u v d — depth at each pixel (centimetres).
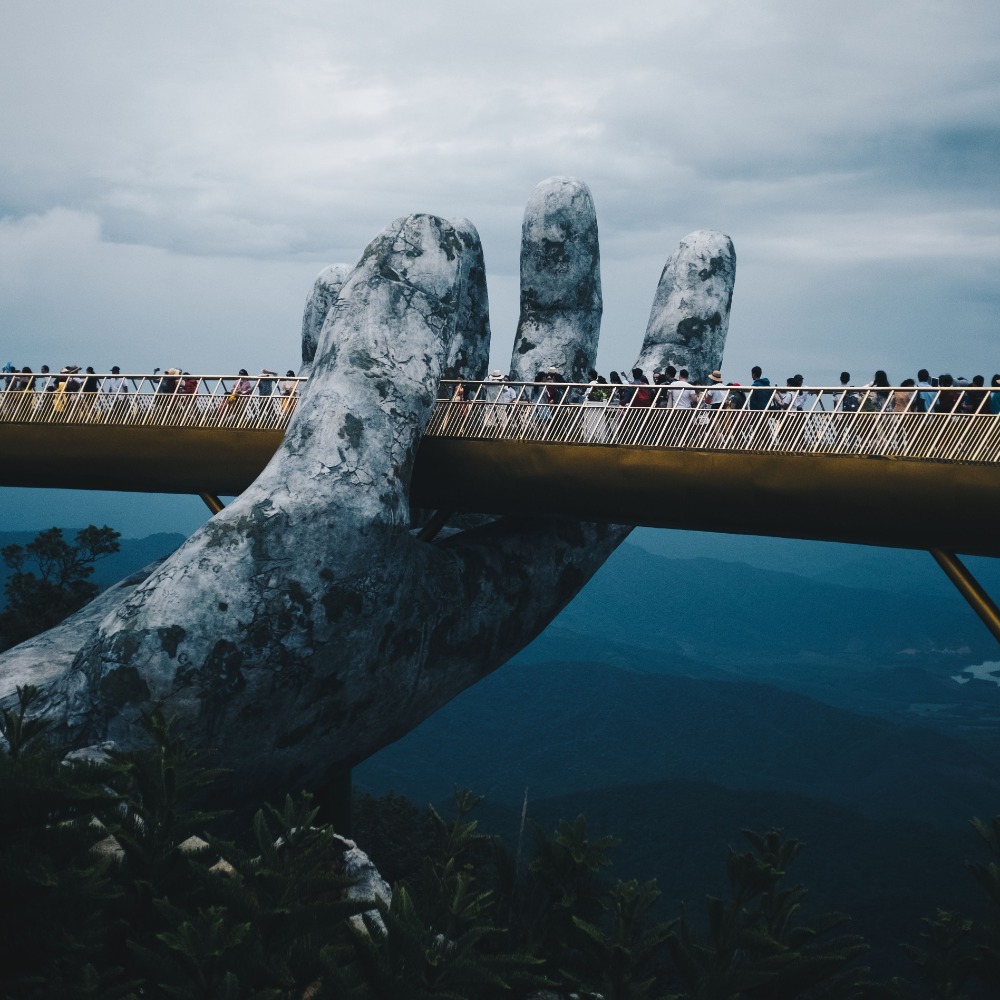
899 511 1950
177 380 2686
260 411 2577
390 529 2272
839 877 15088
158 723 1352
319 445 2266
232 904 1098
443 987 945
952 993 1293
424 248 2494
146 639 2072
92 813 1096
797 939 1293
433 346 2444
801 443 2058
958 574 2044
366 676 2319
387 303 2422
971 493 1859
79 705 2073
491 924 1305
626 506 2259
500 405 2422
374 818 5500
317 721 2275
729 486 2108
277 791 2325
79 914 1025
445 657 2545
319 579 2178
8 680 2350
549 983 1016
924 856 15525
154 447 2666
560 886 1345
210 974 998
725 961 1216
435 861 1385
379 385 2341
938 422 1920
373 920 1073
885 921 12662
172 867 1185
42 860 980
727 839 16788
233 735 2131
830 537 2127
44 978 969
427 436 2441
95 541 5775
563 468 2283
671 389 2242
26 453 2797
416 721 2578
